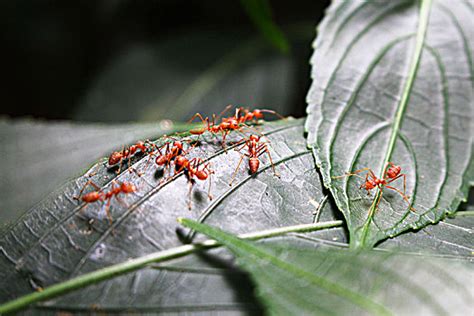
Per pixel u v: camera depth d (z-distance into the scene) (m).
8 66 0.44
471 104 0.26
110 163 0.23
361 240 0.22
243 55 0.35
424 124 0.26
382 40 0.27
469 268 0.21
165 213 0.22
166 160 0.23
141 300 0.21
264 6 0.31
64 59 0.45
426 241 0.23
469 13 0.27
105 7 0.43
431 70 0.27
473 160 0.25
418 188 0.24
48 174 0.29
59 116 0.45
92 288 0.21
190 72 0.35
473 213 0.24
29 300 0.21
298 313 0.20
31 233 0.22
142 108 0.34
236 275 0.21
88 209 0.22
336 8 0.28
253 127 0.25
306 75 0.34
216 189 0.23
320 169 0.24
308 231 0.23
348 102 0.26
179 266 0.22
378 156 0.25
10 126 0.30
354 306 0.20
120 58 0.36
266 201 0.23
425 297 0.20
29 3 0.44
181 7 0.40
